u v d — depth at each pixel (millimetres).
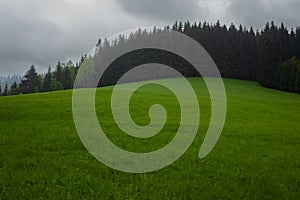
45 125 24031
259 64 110500
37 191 10773
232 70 122812
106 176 12773
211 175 13445
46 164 14000
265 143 21422
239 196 10977
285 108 46875
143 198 10547
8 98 45812
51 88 136875
